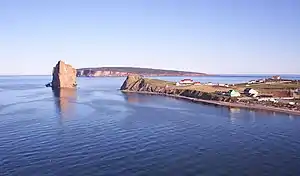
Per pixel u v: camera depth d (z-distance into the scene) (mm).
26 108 120062
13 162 53438
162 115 107000
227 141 69312
